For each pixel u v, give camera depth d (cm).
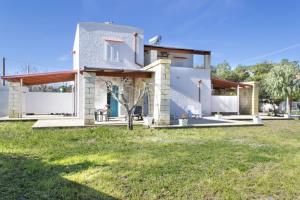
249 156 690
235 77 4091
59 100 2220
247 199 424
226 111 2503
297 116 2198
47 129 1184
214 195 438
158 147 803
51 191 438
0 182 478
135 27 2053
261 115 2441
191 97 2127
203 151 746
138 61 2055
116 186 465
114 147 799
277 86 2275
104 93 1900
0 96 2038
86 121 1302
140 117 1623
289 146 855
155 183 480
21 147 780
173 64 2330
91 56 1928
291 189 463
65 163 605
